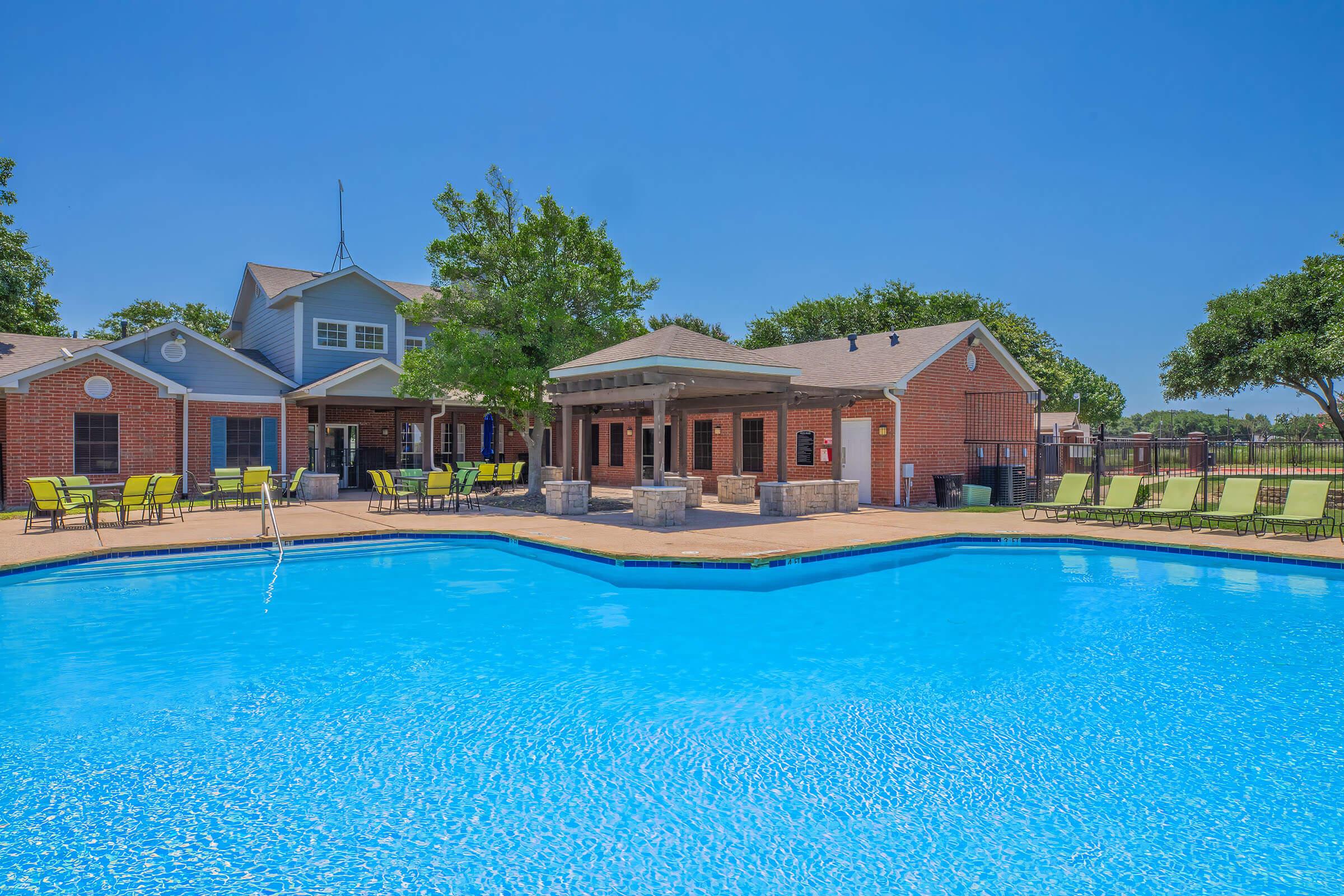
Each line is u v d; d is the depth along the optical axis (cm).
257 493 1819
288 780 430
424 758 461
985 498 1875
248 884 323
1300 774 436
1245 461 3164
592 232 2036
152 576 1040
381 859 345
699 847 356
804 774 438
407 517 1573
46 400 1750
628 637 742
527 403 1858
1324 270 2153
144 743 484
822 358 2284
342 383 2045
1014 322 4603
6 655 680
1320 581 1029
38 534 1301
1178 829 373
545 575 1062
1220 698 568
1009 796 410
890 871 335
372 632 764
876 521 1533
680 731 504
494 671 638
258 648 703
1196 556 1194
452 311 1964
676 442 2077
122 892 316
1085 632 762
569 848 356
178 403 2023
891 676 622
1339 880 326
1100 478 1816
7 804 398
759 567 1055
